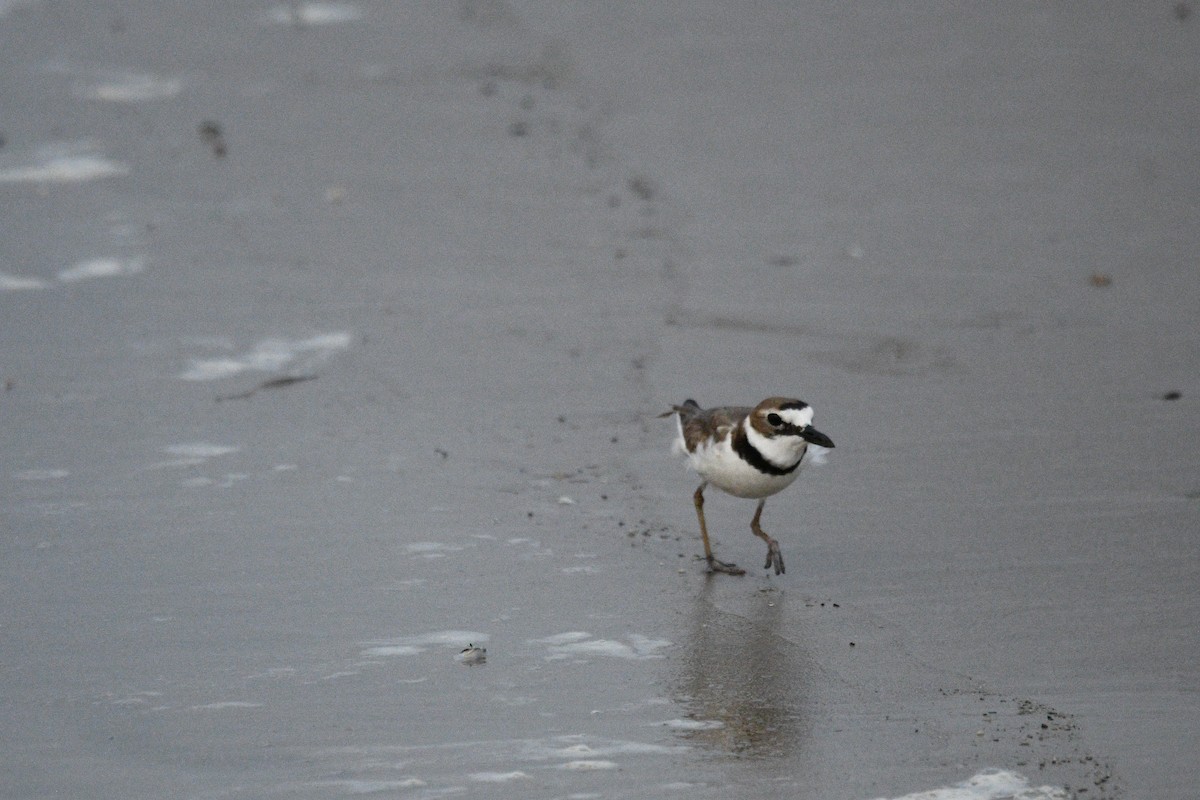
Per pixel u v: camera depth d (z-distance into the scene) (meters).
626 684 8.88
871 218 18.44
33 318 15.69
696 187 19.70
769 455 10.07
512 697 8.72
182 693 8.80
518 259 17.44
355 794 7.62
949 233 17.89
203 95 24.03
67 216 18.78
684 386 13.98
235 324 15.60
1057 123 21.11
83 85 24.59
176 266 17.20
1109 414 13.16
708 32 26.33
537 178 20.20
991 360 14.49
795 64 24.30
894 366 14.42
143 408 13.61
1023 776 7.63
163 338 15.23
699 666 9.10
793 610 9.88
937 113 21.78
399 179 20.25
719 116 22.34
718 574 10.51
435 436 12.97
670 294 16.34
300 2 29.84
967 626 9.54
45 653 9.32
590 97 23.61
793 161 20.45
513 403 13.66
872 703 8.56
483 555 10.79
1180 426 12.82
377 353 14.86
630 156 20.98
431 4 29.48
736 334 15.23
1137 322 15.29
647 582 10.38
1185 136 20.41
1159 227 17.72
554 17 28.06
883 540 10.98
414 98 23.78
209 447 12.79
